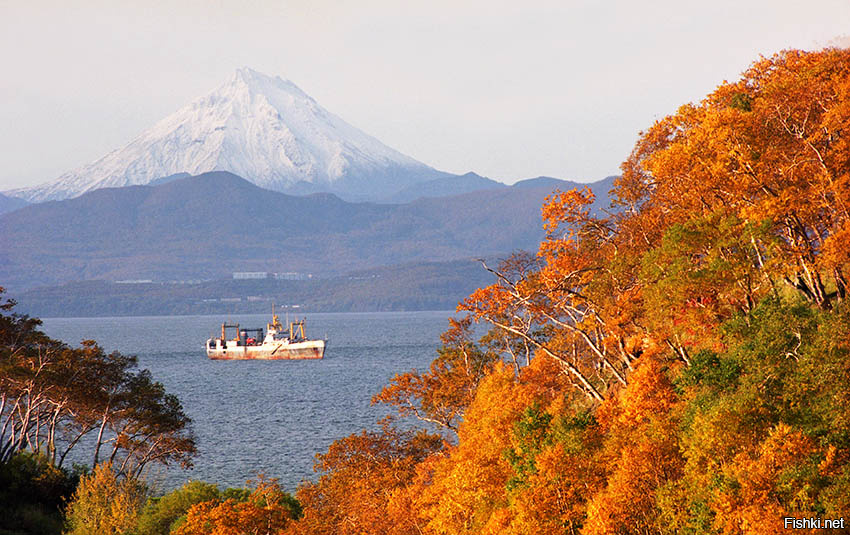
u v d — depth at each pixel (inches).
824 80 4020.7
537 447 3821.4
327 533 4594.0
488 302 4532.5
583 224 4722.0
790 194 3619.6
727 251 3786.9
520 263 4852.4
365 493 4591.5
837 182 3587.6
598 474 3388.3
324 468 4982.8
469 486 3969.0
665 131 4724.4
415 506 4281.5
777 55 4714.6
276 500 4992.6
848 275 3769.7
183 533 4493.1
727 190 3959.2
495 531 3570.4
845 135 3809.1
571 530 3324.3
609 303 4306.1
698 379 3292.3
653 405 3425.2
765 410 2775.6
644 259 3937.0
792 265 3614.7
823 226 3941.9
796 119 4037.9
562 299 4557.1
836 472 2522.1
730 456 2706.7
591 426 3631.9
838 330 2896.2
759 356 3063.5
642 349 4421.8
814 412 2755.9
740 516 2479.1
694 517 2682.1
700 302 3786.9
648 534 2938.0
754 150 3880.4
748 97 4458.7
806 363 2913.4
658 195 4466.0
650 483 3006.9
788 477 2492.6
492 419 4453.7
